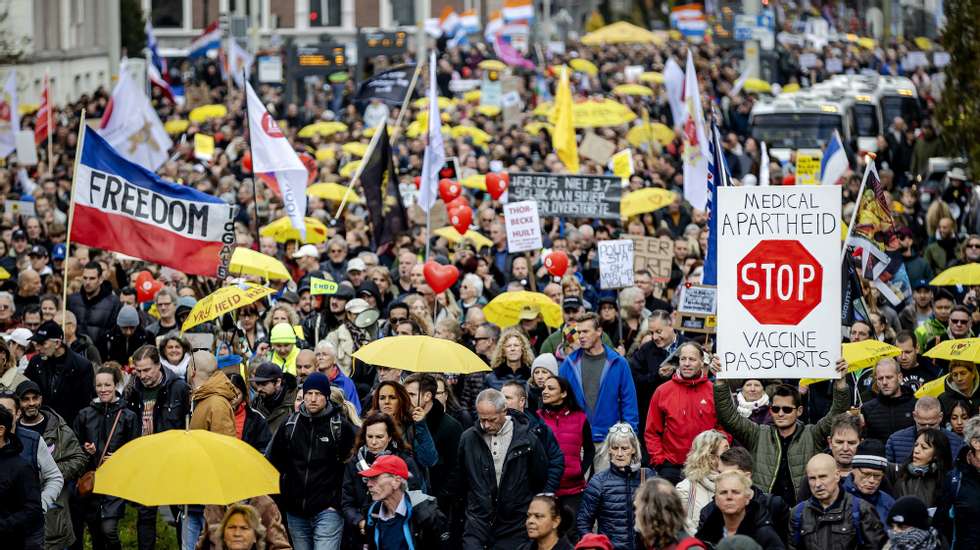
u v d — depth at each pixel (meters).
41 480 31.66
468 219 60.03
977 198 68.44
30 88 149.38
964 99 74.50
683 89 98.62
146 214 39.59
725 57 179.25
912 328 48.47
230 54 140.25
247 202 76.94
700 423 35.16
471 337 43.22
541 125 104.69
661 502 24.77
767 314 31.05
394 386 32.88
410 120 120.81
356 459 32.00
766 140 109.81
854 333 39.28
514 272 51.72
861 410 36.03
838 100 113.12
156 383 36.34
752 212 30.91
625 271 48.03
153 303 50.84
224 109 126.62
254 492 27.22
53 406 38.66
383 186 63.06
